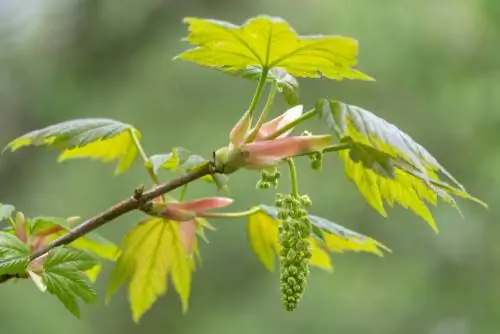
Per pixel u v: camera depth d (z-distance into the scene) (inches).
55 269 101.9
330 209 342.6
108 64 390.9
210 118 359.3
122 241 118.8
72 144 104.2
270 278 364.5
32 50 403.5
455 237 342.6
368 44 334.3
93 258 103.3
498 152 325.7
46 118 391.5
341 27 338.0
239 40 91.1
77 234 102.0
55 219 107.1
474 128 328.2
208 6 383.6
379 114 339.0
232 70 98.1
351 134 95.9
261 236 119.3
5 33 409.4
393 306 348.8
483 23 320.2
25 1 412.5
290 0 358.9
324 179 343.6
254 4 376.5
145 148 360.5
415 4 331.6
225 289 364.2
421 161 90.5
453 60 329.4
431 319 346.0
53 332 343.9
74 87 390.9
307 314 354.6
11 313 338.3
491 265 340.2
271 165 95.6
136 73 381.4
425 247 347.9
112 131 105.5
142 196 99.9
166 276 121.2
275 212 108.9
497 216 331.9
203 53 93.8
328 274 354.9
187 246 115.3
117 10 390.6
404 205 104.1
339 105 91.0
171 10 386.9
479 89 326.0
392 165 92.2
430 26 330.3
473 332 341.7
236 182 335.9
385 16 332.8
